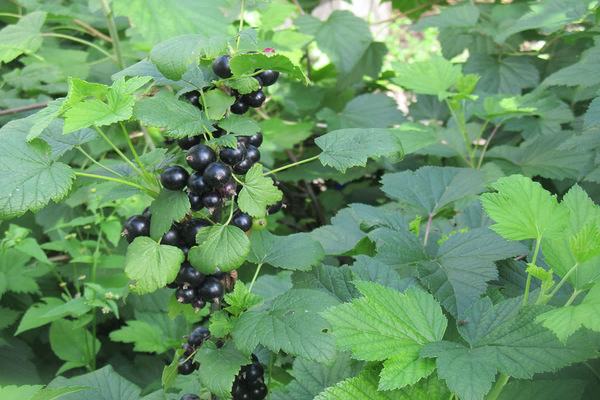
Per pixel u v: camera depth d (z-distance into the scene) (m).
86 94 0.30
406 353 0.28
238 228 0.32
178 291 0.33
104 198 0.34
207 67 0.35
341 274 0.36
